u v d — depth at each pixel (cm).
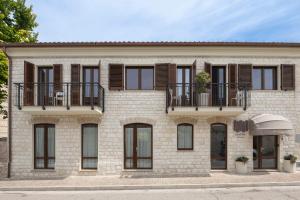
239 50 1463
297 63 1486
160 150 1449
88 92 1479
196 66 1459
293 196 1047
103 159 1445
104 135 1450
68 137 1448
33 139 1459
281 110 1471
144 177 1383
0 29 1844
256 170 1485
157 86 1448
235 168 1462
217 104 1473
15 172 1438
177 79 1488
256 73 1507
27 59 1456
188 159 1452
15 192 1169
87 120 1451
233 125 1469
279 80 1484
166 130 1452
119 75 1450
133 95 1456
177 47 1446
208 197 1045
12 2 2059
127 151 1480
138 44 1419
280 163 1484
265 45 1433
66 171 1438
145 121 1451
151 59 1462
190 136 1482
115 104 1455
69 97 1430
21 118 1455
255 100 1469
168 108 1385
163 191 1158
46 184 1255
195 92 1418
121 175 1431
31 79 1418
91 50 1456
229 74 1448
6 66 1698
